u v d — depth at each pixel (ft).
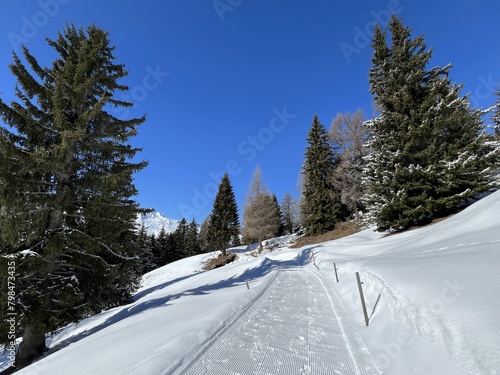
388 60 66.23
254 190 133.90
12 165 28.14
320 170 109.60
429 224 55.57
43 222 29.40
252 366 13.25
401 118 58.75
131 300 61.57
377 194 62.39
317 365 13.43
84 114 31.17
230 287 41.88
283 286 36.09
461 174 52.21
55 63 37.42
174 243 184.85
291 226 184.34
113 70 40.19
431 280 16.76
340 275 37.58
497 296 12.22
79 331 36.81
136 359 13.53
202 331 16.55
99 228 31.65
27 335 28.30
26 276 28.07
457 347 11.00
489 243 22.35
